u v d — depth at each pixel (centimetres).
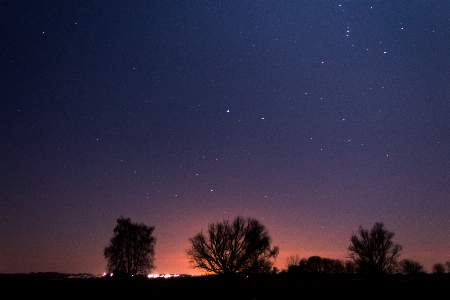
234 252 6269
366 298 2745
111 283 4703
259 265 6381
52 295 2873
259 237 6366
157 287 3978
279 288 3844
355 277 6606
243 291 3428
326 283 4822
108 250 6725
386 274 6531
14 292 3139
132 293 3114
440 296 2878
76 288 3638
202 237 6394
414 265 8169
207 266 6319
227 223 6450
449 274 6519
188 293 3177
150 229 7100
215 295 3002
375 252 6569
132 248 6781
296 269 7188
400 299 2659
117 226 6981
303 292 3297
